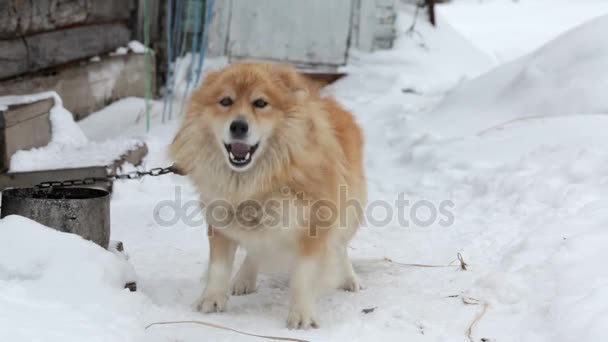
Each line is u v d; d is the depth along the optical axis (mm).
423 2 14242
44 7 8242
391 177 7598
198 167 4176
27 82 7801
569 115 7488
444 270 4934
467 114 8641
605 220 4910
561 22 20781
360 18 12602
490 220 5875
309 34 12383
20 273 3943
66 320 3477
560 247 4633
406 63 12398
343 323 4043
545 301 4035
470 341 3723
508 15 21938
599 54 8039
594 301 3695
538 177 6312
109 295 3875
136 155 7559
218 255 4266
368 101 10906
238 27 12352
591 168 6125
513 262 4707
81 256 4035
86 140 7793
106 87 10070
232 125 3900
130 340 3504
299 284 4047
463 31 18719
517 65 9016
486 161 7227
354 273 4754
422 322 4008
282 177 4008
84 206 4316
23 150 6777
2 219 4176
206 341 3717
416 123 8906
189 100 4266
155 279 4777
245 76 4070
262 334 3865
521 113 8086
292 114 4043
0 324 3273
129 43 11227
